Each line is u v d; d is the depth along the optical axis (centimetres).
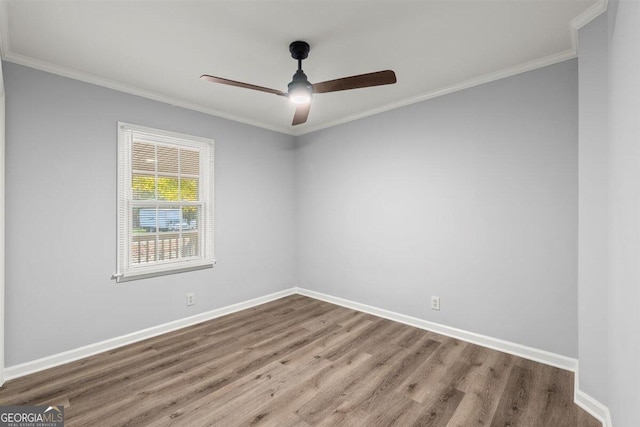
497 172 265
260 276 401
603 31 178
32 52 225
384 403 196
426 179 311
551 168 238
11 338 227
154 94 301
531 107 247
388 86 290
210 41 214
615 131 150
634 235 114
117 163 279
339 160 393
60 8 176
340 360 251
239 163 378
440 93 298
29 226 235
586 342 189
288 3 175
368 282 364
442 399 199
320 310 375
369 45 220
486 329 274
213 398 201
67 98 252
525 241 251
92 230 265
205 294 344
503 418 181
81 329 259
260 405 194
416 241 320
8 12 179
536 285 246
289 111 357
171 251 319
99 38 209
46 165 242
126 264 284
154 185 305
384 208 347
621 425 136
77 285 257
